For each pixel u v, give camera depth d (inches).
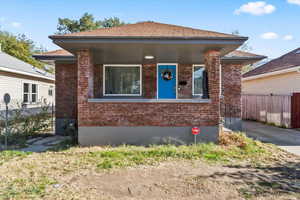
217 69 282.7
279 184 163.5
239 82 390.3
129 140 282.5
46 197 142.6
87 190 153.0
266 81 569.6
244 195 145.6
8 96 297.9
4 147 281.9
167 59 367.2
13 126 341.7
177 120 282.7
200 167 198.7
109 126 282.4
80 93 281.7
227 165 205.0
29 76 589.6
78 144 281.4
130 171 188.2
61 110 392.2
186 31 288.0
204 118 282.5
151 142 282.4
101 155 231.6
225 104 388.5
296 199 140.8
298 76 439.2
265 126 467.5
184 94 410.9
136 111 283.1
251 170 192.5
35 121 382.3
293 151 258.4
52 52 388.5
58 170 191.0
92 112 281.9
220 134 291.3
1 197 141.6
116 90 416.5
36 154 242.8
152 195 145.9
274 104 485.4
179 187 157.1
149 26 327.0
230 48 279.1
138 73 418.3
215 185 160.2
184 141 282.4
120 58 356.5
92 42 253.6
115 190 152.9
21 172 186.1
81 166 200.7
